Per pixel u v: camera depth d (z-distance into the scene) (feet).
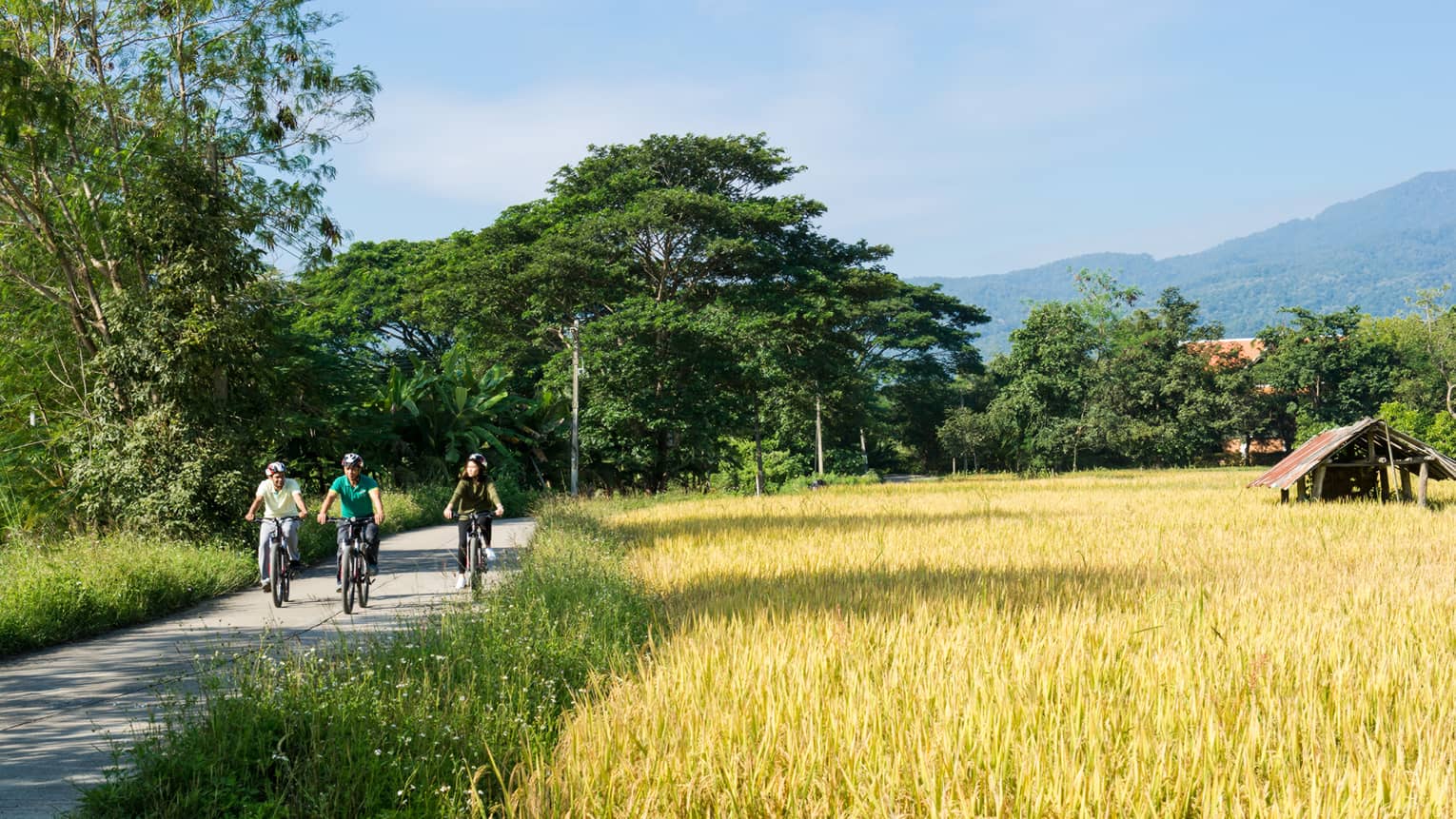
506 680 22.47
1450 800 15.24
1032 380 248.73
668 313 157.99
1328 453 89.04
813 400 199.62
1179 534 62.54
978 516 83.87
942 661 22.67
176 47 77.00
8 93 50.88
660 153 173.17
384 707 19.88
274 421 65.72
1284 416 337.31
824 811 15.10
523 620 28.84
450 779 17.22
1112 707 19.39
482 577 44.06
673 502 139.33
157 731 19.39
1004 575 41.14
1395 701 20.61
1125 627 27.53
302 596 47.01
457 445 150.00
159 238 62.54
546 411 173.88
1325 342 323.98
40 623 35.14
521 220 175.22
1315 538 59.00
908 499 116.78
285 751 18.24
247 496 61.46
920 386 300.20
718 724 18.01
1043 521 74.64
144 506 59.26
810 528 70.64
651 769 16.21
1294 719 18.58
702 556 51.26
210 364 61.93
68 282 71.67
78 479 62.39
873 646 24.95
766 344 167.73
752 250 162.81
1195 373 305.73
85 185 70.79
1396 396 313.73
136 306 62.08
